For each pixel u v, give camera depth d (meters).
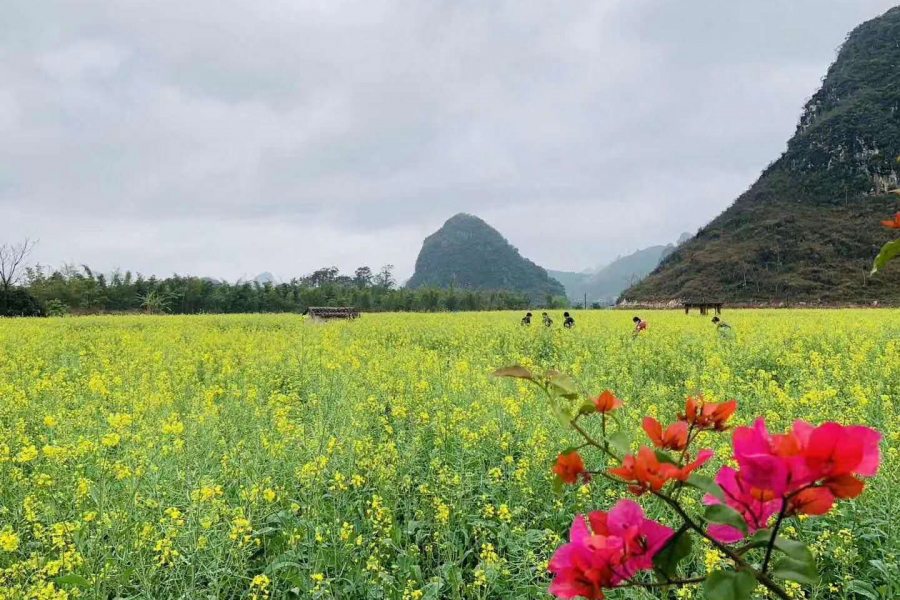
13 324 24.67
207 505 4.00
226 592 3.46
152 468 4.45
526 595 3.44
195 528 3.73
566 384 1.26
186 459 4.96
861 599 3.40
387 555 3.91
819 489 1.00
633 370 10.16
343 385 8.49
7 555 3.54
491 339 16.42
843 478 0.89
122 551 3.59
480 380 8.12
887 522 3.49
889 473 3.74
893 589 3.19
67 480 4.37
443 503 4.32
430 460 5.53
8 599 3.06
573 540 1.17
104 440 3.87
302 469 4.43
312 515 4.11
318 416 6.50
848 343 12.04
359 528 4.17
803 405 6.28
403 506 4.59
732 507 1.09
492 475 4.84
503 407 6.60
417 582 3.59
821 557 3.45
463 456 5.24
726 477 1.15
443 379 8.59
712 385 8.20
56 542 3.36
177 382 9.35
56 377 9.07
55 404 7.14
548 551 3.73
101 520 3.52
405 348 14.09
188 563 3.49
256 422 6.27
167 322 27.09
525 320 20.50
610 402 1.29
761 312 33.12
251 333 19.52
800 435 1.03
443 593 3.61
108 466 4.22
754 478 0.94
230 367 10.55
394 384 8.42
